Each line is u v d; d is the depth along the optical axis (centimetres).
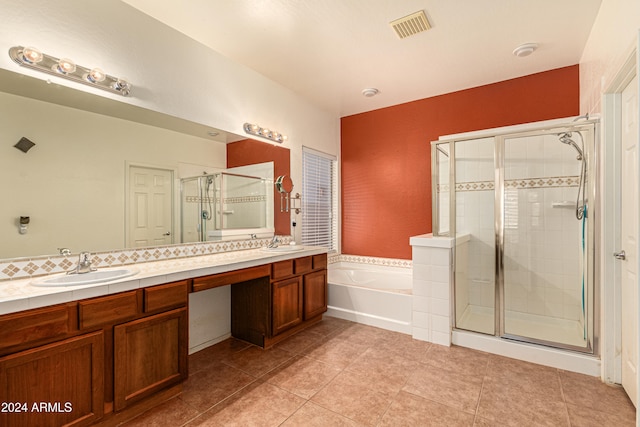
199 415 171
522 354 238
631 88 181
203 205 264
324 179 428
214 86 265
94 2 190
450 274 266
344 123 447
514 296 306
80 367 145
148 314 172
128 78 206
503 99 329
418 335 279
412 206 387
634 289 178
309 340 277
